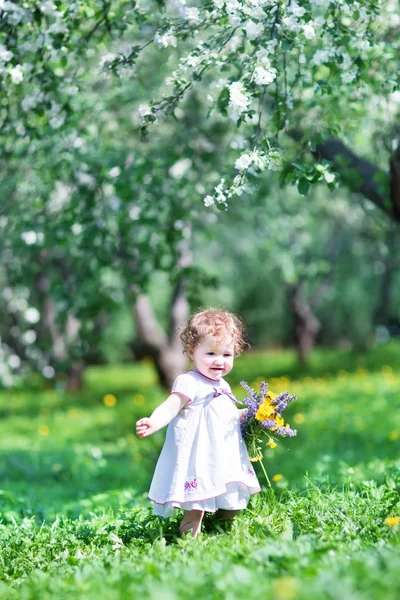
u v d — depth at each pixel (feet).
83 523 23.29
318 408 58.18
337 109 28.91
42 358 68.74
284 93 23.11
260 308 121.70
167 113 23.29
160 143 39.58
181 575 14.75
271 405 19.40
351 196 63.31
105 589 14.33
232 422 19.34
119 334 111.96
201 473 18.62
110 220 37.47
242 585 13.47
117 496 30.63
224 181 21.61
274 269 95.61
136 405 71.00
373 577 12.89
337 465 36.63
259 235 72.43
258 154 21.45
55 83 25.91
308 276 79.00
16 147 34.19
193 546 17.19
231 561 15.39
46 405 77.41
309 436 46.88
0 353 67.05
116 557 17.47
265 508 20.54
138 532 20.65
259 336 131.85
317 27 22.39
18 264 41.70
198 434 18.97
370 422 50.52
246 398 19.57
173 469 18.88
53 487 38.19
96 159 33.91
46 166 33.78
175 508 20.94
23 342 68.59
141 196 34.19
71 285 38.55
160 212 34.71
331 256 81.82
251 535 18.58
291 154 31.58
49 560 19.11
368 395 62.95
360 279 93.66
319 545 16.10
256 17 20.65
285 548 15.52
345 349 125.80
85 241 33.86
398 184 29.37
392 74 25.91
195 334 19.60
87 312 37.86
